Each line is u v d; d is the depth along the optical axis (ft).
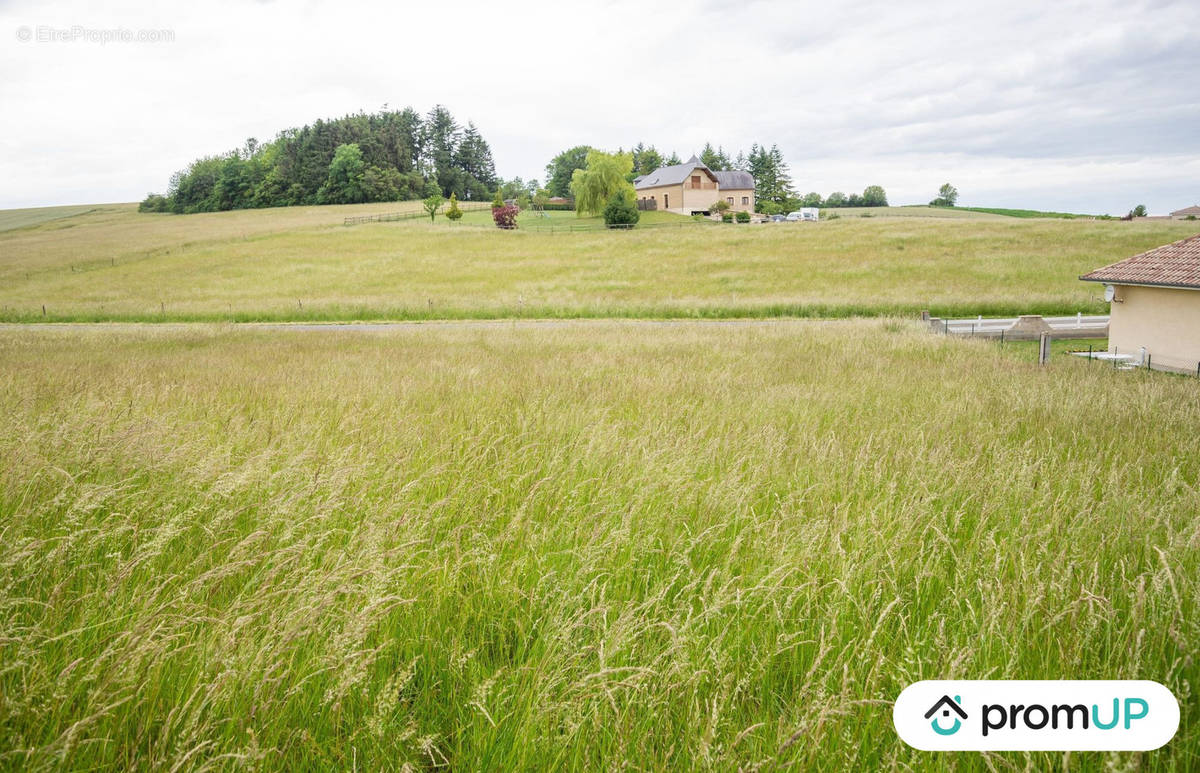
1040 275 154.20
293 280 172.35
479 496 17.43
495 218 290.56
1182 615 10.87
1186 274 57.93
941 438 25.02
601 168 346.13
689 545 14.10
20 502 14.49
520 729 8.79
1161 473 20.85
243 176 481.46
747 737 8.97
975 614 11.13
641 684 9.28
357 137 495.00
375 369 45.85
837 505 15.96
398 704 9.75
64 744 7.61
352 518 15.46
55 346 68.59
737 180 388.37
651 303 125.18
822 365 50.31
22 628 9.44
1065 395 36.09
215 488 14.56
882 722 9.16
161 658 9.18
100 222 421.18
